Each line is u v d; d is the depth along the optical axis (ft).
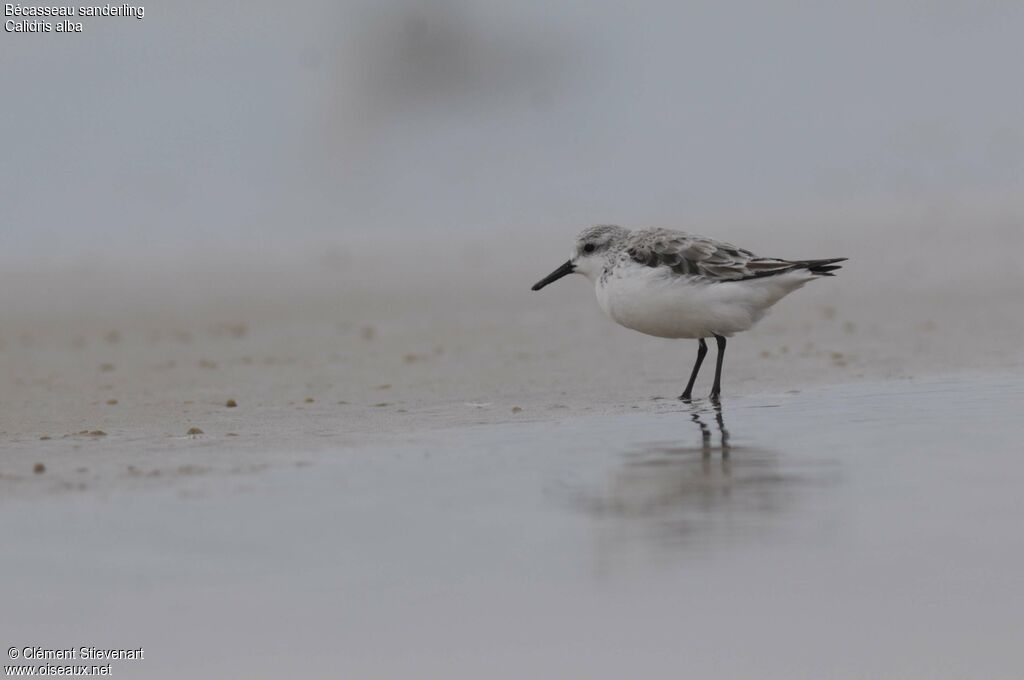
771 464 29.27
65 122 82.48
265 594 22.09
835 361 43.42
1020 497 26.11
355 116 86.99
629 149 85.71
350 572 22.95
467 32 94.84
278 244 69.41
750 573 22.39
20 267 65.41
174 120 84.17
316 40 93.15
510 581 22.39
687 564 22.82
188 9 95.14
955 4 104.27
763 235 69.00
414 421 35.70
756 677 19.12
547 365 44.80
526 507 26.32
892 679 19.07
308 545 24.32
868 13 103.50
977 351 44.11
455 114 89.15
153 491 28.09
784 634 20.31
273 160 81.51
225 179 78.95
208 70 89.40
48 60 87.61
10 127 81.41
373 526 25.34
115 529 25.41
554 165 83.25
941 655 19.62
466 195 78.48
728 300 37.68
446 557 23.53
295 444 32.78
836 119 89.25
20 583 22.66
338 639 20.51
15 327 54.80
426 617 21.13
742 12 103.71
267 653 20.12
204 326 54.39
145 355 48.91
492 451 31.42
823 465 29.07
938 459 29.32
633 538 24.14
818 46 99.19
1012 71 94.43
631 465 29.58
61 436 34.53
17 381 44.16
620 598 21.59
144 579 22.81
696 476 28.35
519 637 20.43
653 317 38.58
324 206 76.02
